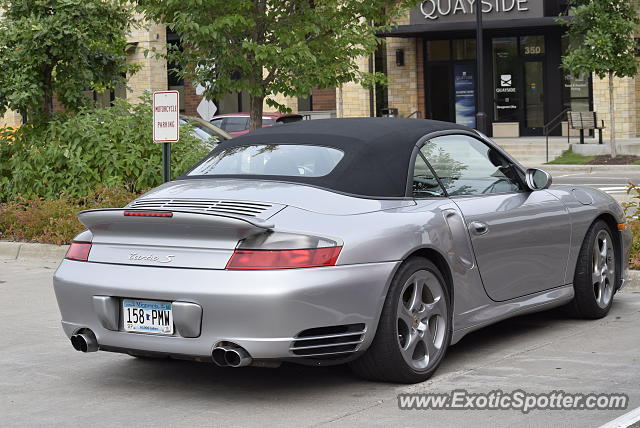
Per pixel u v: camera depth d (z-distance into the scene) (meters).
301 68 13.96
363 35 14.47
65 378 6.61
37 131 14.66
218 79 13.95
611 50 27.31
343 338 5.76
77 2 14.48
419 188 6.52
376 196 6.26
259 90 13.95
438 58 37.06
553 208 7.51
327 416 5.51
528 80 35.75
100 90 16.34
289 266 5.54
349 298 5.69
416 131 6.78
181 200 6.19
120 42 15.57
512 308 7.07
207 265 5.66
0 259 12.78
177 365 6.89
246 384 6.29
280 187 6.16
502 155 7.41
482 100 28.20
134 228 5.99
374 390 6.03
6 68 14.68
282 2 14.13
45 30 14.14
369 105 36.78
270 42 14.17
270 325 5.51
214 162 6.81
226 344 5.62
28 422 5.60
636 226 10.47
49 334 8.12
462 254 6.54
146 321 5.85
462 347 7.16
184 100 40.44
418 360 6.21
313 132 6.71
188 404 5.88
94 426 5.48
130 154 13.87
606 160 27.89
